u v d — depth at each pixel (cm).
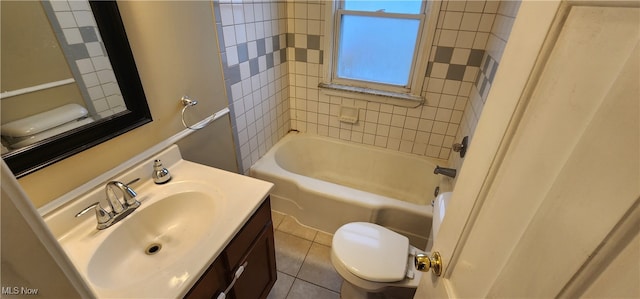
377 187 238
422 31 180
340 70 220
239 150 180
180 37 115
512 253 38
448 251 63
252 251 109
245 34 161
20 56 70
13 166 70
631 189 23
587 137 28
